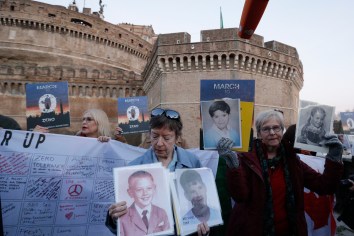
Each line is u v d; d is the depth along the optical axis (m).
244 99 4.64
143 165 2.71
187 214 2.69
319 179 3.16
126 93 38.09
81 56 49.84
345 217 4.14
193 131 23.77
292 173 3.09
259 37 24.83
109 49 53.00
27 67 36.88
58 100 5.81
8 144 3.97
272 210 2.96
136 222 2.48
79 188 4.18
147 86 33.38
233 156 2.90
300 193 3.03
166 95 25.00
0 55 44.72
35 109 5.75
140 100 10.91
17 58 45.62
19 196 3.87
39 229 3.89
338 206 4.46
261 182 2.99
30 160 4.01
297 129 3.27
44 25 48.12
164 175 2.73
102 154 4.40
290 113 26.38
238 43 23.09
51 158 4.12
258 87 24.28
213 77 23.88
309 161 5.32
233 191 2.92
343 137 6.66
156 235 2.49
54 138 4.20
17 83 36.47
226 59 23.38
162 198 2.63
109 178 4.35
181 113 24.36
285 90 26.34
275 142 3.05
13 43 46.41
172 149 3.12
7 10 46.66
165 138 2.98
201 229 2.68
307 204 4.89
